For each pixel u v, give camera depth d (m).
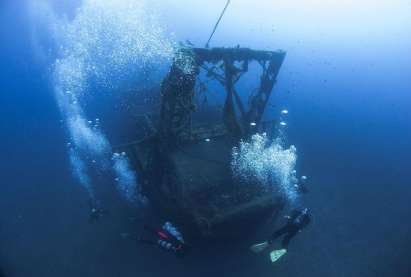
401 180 7.86
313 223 6.40
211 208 4.96
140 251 5.58
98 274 5.19
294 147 8.70
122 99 8.95
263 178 5.77
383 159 8.67
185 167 5.36
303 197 7.01
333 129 9.97
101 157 7.63
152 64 11.25
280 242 5.87
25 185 6.82
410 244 6.07
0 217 6.04
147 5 19.66
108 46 12.74
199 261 5.48
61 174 7.14
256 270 5.42
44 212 6.20
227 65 5.70
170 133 5.45
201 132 6.18
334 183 7.55
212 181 5.29
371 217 6.66
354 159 8.55
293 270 5.47
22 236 5.71
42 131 8.55
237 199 5.35
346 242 6.05
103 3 15.00
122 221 6.07
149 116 7.40
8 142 8.09
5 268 5.14
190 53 4.89
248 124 6.88
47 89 10.42
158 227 5.90
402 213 6.83
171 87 4.87
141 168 5.96
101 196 6.58
